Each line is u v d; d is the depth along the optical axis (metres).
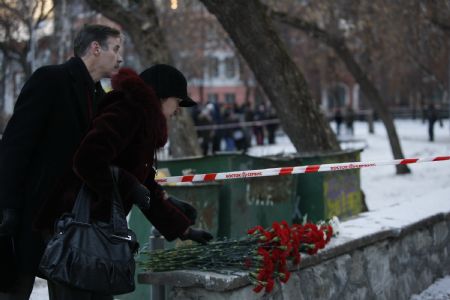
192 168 6.93
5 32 17.28
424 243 6.83
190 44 39.72
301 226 4.86
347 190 9.10
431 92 49.69
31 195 3.73
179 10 30.84
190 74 43.81
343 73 37.59
